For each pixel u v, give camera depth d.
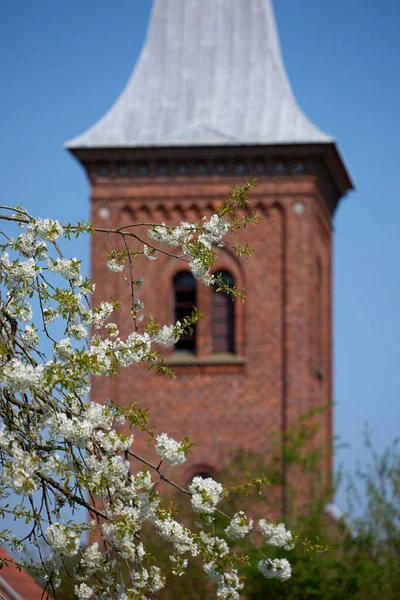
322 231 65.12
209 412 60.44
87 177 61.97
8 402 14.28
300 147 60.72
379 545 47.94
